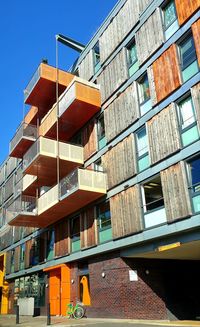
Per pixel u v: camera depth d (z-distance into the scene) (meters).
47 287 23.25
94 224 18.33
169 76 14.64
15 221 23.05
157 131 14.79
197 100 13.05
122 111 17.52
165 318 15.23
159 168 14.34
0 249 35.94
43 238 25.17
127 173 16.31
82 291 19.19
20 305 23.67
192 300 16.48
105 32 20.33
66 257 20.80
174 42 14.75
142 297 15.23
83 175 17.44
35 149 20.30
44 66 22.56
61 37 23.67
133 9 17.94
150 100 15.69
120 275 15.95
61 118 20.77
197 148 12.73
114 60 18.98
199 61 13.17
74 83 19.25
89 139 20.44
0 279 33.75
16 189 31.69
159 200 14.24
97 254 17.69
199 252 15.16
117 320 14.91
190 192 12.82
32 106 27.72
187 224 12.57
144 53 16.47
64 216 21.92
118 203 16.62
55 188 19.77
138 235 14.91
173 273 16.61
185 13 14.36
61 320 17.22
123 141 17.06
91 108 19.69
